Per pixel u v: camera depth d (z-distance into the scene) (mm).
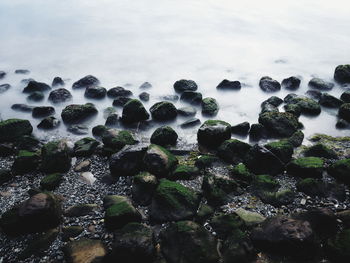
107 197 7430
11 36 18984
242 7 24250
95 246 6223
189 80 12938
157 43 17719
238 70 14617
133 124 10578
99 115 11281
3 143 9438
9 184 8078
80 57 16188
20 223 6574
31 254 6258
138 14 22797
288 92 12680
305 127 10367
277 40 17969
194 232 6188
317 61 15500
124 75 14289
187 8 24141
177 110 11188
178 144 9555
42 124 10523
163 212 6887
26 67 15219
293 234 5957
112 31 19625
